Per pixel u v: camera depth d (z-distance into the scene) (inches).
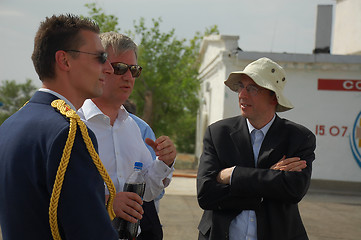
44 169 45.0
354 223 262.4
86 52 52.3
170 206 292.4
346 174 403.2
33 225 45.2
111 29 703.7
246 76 91.2
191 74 730.8
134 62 79.7
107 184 54.0
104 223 45.2
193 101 726.5
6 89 1318.9
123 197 65.0
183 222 247.6
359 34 583.8
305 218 271.7
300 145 89.5
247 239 85.2
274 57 403.9
